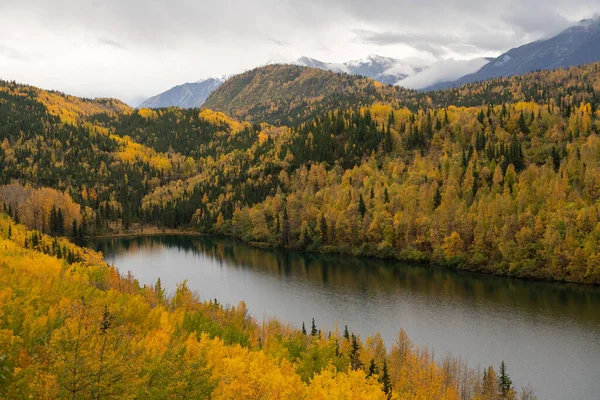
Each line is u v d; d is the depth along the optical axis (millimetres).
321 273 154375
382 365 75750
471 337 97312
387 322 107062
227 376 44312
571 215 141500
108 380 28375
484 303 118688
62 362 27906
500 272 144125
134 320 62219
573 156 169125
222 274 154125
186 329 71250
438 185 187250
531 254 142000
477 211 161875
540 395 75000
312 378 65438
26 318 42906
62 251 132250
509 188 169750
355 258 178000
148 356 38438
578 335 97188
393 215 181875
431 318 108938
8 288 51812
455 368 76750
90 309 46906
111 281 98812
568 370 82750
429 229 165625
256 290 134625
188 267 164875
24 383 27844
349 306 119062
